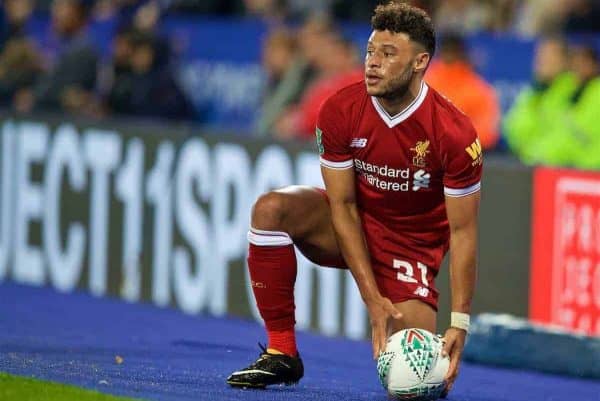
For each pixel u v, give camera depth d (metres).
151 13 42.50
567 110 36.19
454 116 19.86
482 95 36.72
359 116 20.11
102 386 20.16
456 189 19.92
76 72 41.84
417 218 21.00
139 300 35.59
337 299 31.81
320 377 23.72
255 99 42.47
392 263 21.19
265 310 20.78
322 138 20.41
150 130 35.22
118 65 41.12
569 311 28.53
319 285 32.22
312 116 37.84
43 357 23.83
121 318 32.28
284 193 20.67
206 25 43.41
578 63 36.12
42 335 28.14
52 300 34.88
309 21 41.09
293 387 21.50
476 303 30.22
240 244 33.28
